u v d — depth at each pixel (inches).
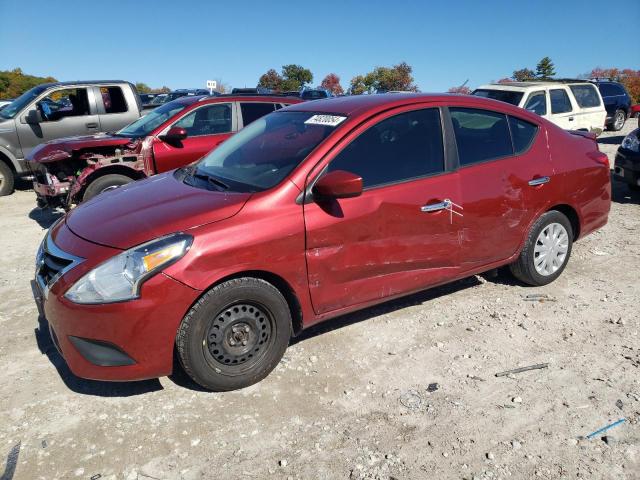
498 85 459.2
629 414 117.7
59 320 114.5
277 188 126.8
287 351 144.1
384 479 100.7
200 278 114.7
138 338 112.6
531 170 167.6
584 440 110.1
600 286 184.5
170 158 285.9
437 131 152.0
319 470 103.1
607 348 144.7
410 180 144.2
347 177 121.6
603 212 192.5
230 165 149.4
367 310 168.2
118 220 124.7
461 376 133.2
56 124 376.5
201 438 111.7
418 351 144.5
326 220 129.6
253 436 112.3
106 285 111.0
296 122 154.7
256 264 120.9
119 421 117.0
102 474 102.3
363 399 124.4
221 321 121.3
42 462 105.2
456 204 150.9
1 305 178.1
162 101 869.2
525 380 131.0
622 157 299.9
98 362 114.4
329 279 133.4
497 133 165.0
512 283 187.8
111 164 270.5
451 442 110.3
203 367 120.4
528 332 153.9
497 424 115.5
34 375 135.3
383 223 138.5
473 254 159.9
